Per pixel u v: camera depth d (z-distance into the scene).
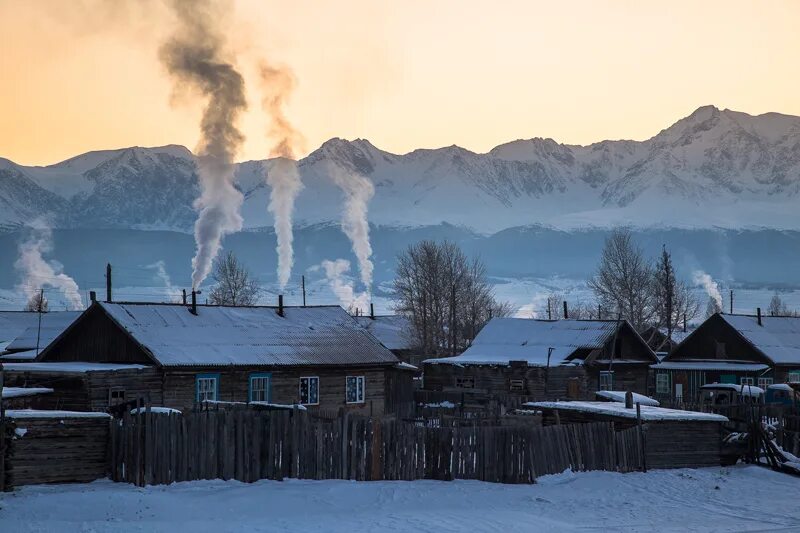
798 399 80.12
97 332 95.00
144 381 88.00
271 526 48.22
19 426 55.19
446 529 49.00
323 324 109.88
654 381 151.88
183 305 102.56
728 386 119.12
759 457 73.81
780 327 149.12
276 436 59.16
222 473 57.75
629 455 68.44
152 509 50.56
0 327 175.00
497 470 62.56
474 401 117.75
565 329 137.12
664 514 55.47
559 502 57.78
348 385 104.50
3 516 47.84
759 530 51.38
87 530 45.72
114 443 57.50
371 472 60.84
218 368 92.69
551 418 79.75
